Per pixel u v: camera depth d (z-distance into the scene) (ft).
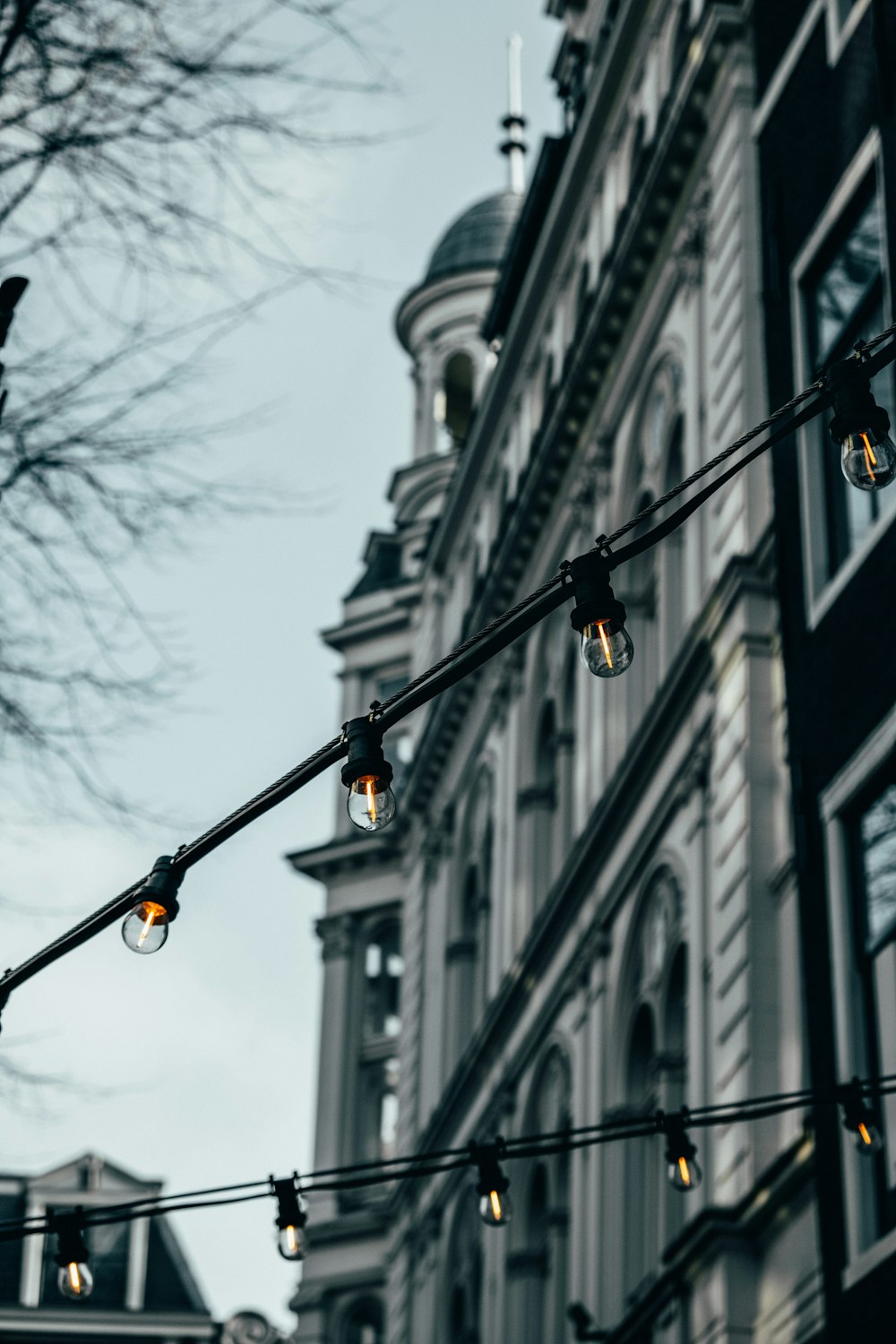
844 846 69.26
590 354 117.70
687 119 105.81
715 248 101.96
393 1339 139.33
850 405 32.30
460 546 155.74
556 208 130.93
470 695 143.84
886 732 66.90
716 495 96.63
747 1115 53.06
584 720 115.75
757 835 86.63
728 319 98.43
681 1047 95.86
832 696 71.31
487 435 147.23
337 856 168.55
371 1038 164.25
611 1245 98.43
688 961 92.48
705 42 103.55
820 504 75.46
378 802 33.32
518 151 194.90
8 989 37.68
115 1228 162.40
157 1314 156.56
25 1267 159.74
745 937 84.89
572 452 122.83
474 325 186.80
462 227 192.24
